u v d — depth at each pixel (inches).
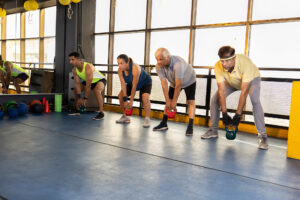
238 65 118.6
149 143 125.3
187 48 206.8
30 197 64.4
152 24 225.5
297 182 82.8
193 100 147.9
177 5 209.8
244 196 70.5
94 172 83.7
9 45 390.0
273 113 159.3
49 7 318.3
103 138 131.6
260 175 87.9
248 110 167.0
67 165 89.4
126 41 241.9
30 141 120.0
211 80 180.5
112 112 228.5
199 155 108.8
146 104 167.0
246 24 176.6
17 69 232.1
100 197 65.8
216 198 68.5
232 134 127.3
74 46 235.6
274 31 169.6
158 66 140.6
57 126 157.4
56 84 246.8
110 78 233.9
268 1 169.0
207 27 194.2
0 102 201.9
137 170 87.2
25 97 213.5
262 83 162.4
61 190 69.2
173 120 199.0
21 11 355.9
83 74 181.3
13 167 85.4
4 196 64.4
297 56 163.3
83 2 247.1
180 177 82.6
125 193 68.8
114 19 249.3
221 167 94.5
